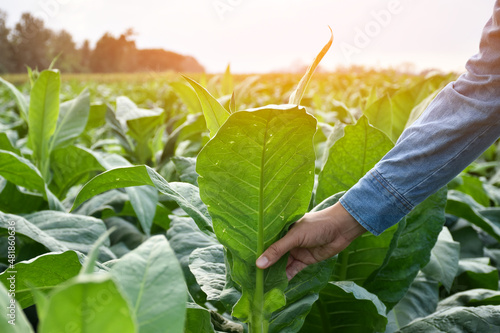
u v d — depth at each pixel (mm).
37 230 1294
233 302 1035
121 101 2564
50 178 2035
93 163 2039
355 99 6285
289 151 881
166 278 603
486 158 4254
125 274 599
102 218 1964
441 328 1229
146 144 2541
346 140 1219
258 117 812
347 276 1344
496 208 2344
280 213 975
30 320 1276
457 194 2436
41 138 1969
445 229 1773
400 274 1372
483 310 1251
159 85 8453
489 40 1057
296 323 1057
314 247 1091
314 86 11117
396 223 1233
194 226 1536
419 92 2195
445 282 1568
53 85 1911
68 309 450
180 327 583
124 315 458
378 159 1230
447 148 1073
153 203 1639
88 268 471
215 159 878
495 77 1034
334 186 1277
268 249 986
